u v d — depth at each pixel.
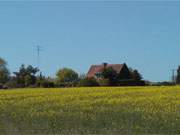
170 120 20.75
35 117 21.80
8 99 29.64
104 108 24.20
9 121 21.11
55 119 21.20
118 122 20.17
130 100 27.50
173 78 76.81
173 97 29.03
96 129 19.08
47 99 28.72
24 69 83.81
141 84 61.25
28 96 31.14
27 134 18.83
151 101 27.06
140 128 19.09
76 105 25.67
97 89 36.66
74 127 19.58
